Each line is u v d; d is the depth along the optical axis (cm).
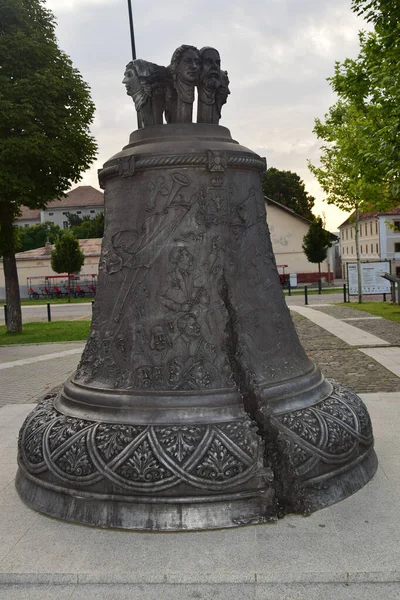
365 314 1711
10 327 1723
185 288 369
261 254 402
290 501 335
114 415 352
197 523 315
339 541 305
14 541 318
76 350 1312
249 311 382
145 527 317
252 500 324
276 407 359
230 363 363
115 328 380
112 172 394
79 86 1673
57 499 345
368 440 389
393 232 4116
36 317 2467
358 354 1033
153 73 406
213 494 320
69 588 285
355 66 1381
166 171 377
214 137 394
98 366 385
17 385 904
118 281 386
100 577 285
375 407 579
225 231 382
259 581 280
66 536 320
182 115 399
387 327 1401
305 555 293
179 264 371
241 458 324
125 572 285
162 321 367
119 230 390
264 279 399
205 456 321
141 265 376
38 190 1627
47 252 4162
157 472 319
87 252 4138
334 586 278
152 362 362
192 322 365
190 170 377
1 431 550
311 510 334
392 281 1998
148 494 320
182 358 361
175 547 303
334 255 5538
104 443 334
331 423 362
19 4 1553
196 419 339
